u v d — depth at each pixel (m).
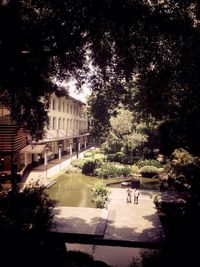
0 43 7.87
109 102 12.45
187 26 8.46
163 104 13.72
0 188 15.73
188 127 13.93
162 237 12.31
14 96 11.90
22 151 23.12
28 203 11.40
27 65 8.83
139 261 10.75
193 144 14.28
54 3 7.86
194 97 12.60
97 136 48.66
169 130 15.72
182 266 9.69
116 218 15.17
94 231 12.57
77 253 10.12
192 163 12.29
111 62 10.02
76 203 19.73
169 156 17.11
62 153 45.03
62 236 12.30
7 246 8.26
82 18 8.07
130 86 12.66
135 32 8.69
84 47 9.87
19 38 7.89
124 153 37.72
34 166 31.59
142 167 31.03
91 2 7.62
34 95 11.28
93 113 42.25
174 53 9.90
